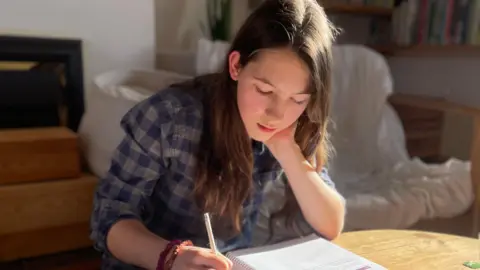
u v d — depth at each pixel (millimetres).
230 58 802
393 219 1726
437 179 1898
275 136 915
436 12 2422
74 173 1554
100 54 1949
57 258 1594
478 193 1494
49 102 1786
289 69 729
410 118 2393
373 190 1877
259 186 954
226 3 2424
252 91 758
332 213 913
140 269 838
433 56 2613
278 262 756
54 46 1812
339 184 1930
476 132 1734
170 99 865
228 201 880
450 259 842
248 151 863
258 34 758
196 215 913
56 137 1508
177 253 685
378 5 2713
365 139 2234
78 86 1887
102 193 851
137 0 2012
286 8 762
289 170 921
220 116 841
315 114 823
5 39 1705
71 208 1531
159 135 842
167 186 898
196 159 866
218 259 657
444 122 2428
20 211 1451
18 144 1444
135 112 868
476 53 2316
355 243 910
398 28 2664
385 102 2240
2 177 1438
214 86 873
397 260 832
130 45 2020
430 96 2617
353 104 2289
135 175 844
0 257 1449
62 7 1839
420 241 928
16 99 1720
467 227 1875
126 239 759
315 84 757
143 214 900
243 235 959
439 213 1826
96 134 1622
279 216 1043
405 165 2068
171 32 2473
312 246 829
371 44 2820
